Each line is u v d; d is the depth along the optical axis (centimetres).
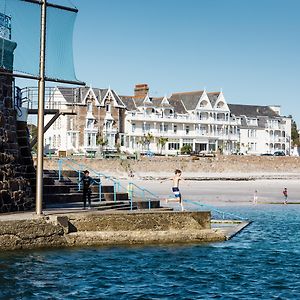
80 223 2292
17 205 2502
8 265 1936
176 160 9331
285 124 14675
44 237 2186
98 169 8281
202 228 2567
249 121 13925
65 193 2892
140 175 8525
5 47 2456
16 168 2586
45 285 1738
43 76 2278
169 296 1691
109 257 2147
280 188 7700
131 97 12069
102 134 10919
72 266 1983
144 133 11694
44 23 2284
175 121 12181
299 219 4172
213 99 13188
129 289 1748
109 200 3006
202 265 2125
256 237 2977
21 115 2762
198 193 6519
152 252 2280
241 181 8712
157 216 2448
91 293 1686
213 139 12825
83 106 10725
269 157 10481
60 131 10688
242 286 1847
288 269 2131
